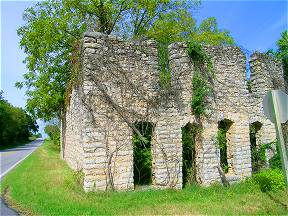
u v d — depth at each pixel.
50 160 23.31
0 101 60.16
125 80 12.03
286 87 16.77
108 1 23.30
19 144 66.62
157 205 9.58
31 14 24.47
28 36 22.94
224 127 14.66
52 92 23.59
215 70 13.85
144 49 12.58
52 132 47.25
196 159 13.34
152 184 12.42
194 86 13.15
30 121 85.19
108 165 11.38
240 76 14.62
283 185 11.36
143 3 23.81
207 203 9.79
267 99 7.24
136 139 12.55
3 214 9.05
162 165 12.29
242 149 14.30
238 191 11.54
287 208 9.05
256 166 15.34
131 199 10.28
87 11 23.59
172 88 12.84
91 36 11.73
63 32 23.28
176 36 26.56
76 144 14.80
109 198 10.31
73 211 8.84
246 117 14.63
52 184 12.55
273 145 15.28
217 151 13.46
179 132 12.70
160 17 26.91
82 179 11.82
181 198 10.55
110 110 11.66
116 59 12.01
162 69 13.48
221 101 13.84
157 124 12.38
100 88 11.57
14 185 12.98
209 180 13.04
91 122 11.32
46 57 23.75
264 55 16.11
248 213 8.55
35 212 9.03
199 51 13.36
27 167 19.19
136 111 12.06
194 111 13.12
